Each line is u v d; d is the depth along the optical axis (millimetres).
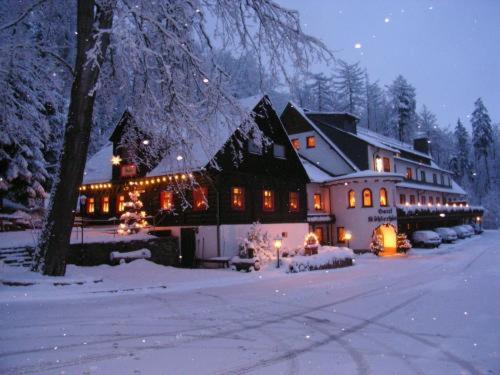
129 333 8305
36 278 13594
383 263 27094
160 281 16969
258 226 25625
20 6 16109
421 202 52250
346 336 8242
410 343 7719
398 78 72625
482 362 6609
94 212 32094
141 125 17141
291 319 9812
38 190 25047
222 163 25219
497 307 11055
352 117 44250
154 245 23438
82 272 17203
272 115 29859
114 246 21250
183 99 14594
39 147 25438
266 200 28578
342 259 25094
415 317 9969
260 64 15156
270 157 29297
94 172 32406
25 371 6027
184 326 9008
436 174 59531
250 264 21828
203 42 15367
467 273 19734
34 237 20047
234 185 26125
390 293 13867
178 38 13797
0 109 15539
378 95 82500
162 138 16844
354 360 6723
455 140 104500
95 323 9117
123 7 13797
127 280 16641
